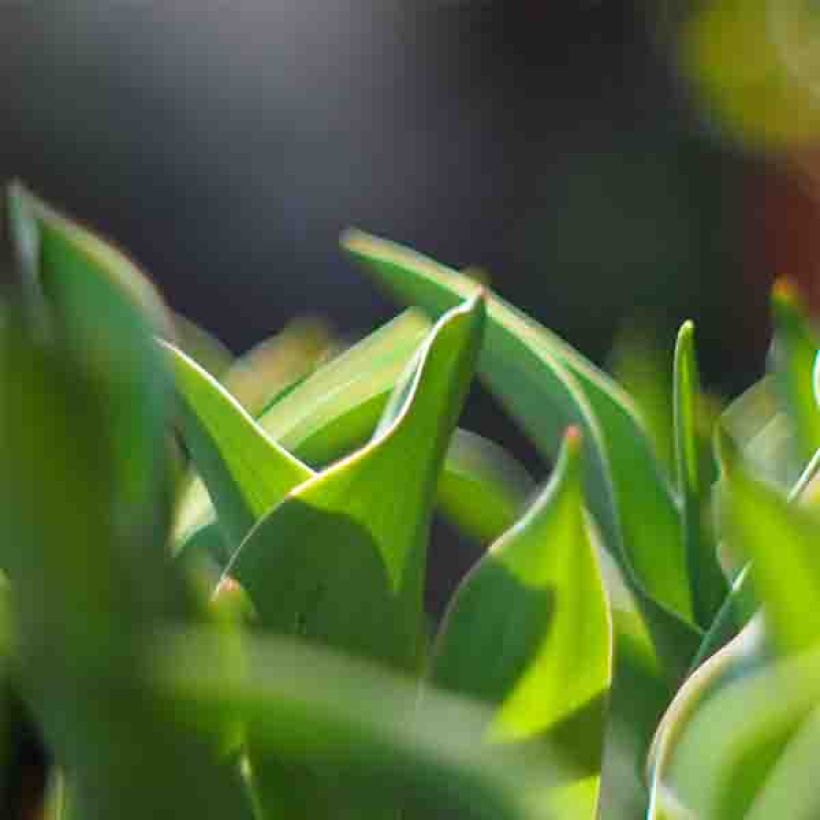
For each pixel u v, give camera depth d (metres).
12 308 0.42
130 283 0.47
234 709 0.44
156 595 0.44
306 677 0.44
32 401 0.42
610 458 0.67
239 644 0.45
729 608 0.58
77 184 6.11
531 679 0.55
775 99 5.61
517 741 0.54
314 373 0.69
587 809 0.54
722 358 5.62
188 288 6.05
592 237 6.05
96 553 0.43
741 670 0.49
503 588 0.55
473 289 0.66
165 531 0.44
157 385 0.45
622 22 6.13
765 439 0.77
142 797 0.46
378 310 5.93
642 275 5.86
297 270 6.11
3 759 0.47
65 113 6.13
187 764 0.46
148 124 6.15
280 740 0.49
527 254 6.18
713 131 5.80
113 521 0.43
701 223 5.77
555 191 6.18
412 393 0.54
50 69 6.13
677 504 0.66
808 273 5.61
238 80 6.16
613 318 5.93
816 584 0.46
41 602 0.43
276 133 6.17
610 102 6.06
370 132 6.26
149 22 6.09
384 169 6.27
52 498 0.42
